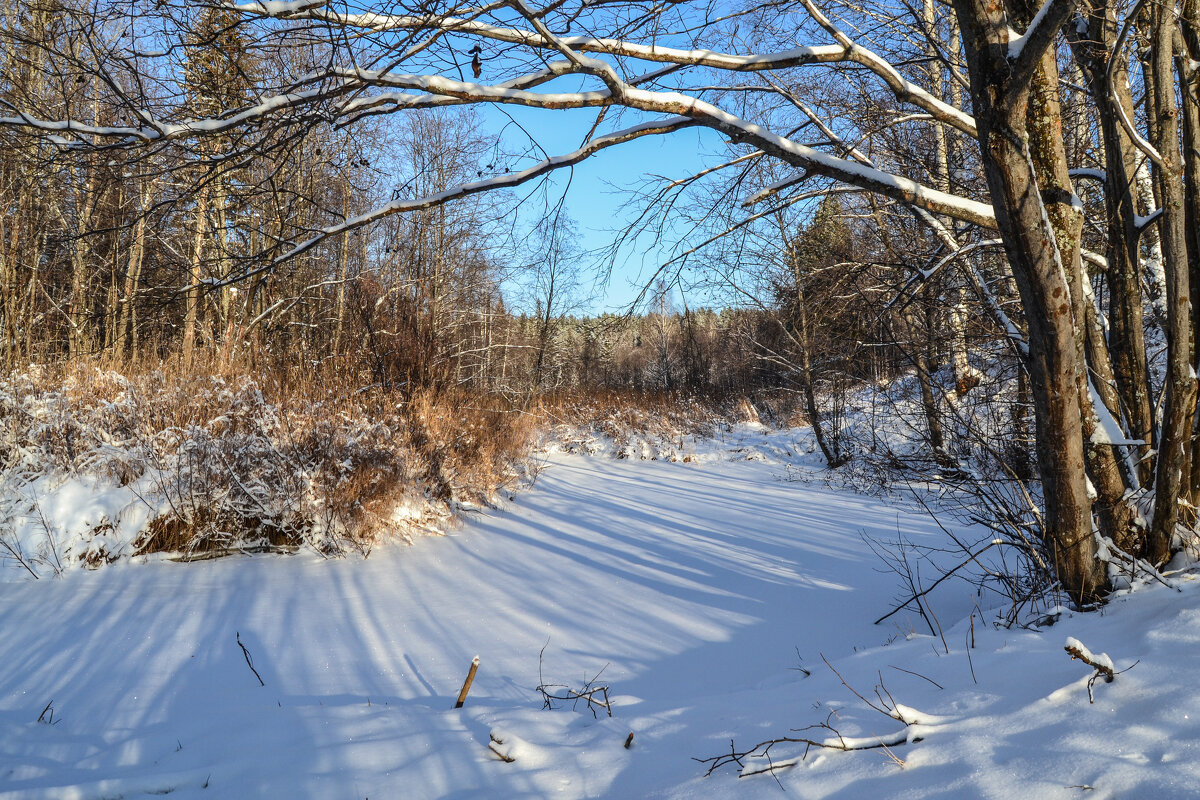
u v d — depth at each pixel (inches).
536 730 124.6
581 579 277.4
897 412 349.4
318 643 196.1
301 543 299.7
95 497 271.3
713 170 202.2
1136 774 73.7
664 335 1160.8
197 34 123.3
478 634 209.3
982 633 144.2
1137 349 164.9
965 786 80.1
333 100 141.3
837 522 380.5
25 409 286.5
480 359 760.3
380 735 124.0
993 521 184.5
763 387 1031.0
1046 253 127.9
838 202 400.2
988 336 268.1
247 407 316.5
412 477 359.9
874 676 128.6
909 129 302.8
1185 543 145.2
